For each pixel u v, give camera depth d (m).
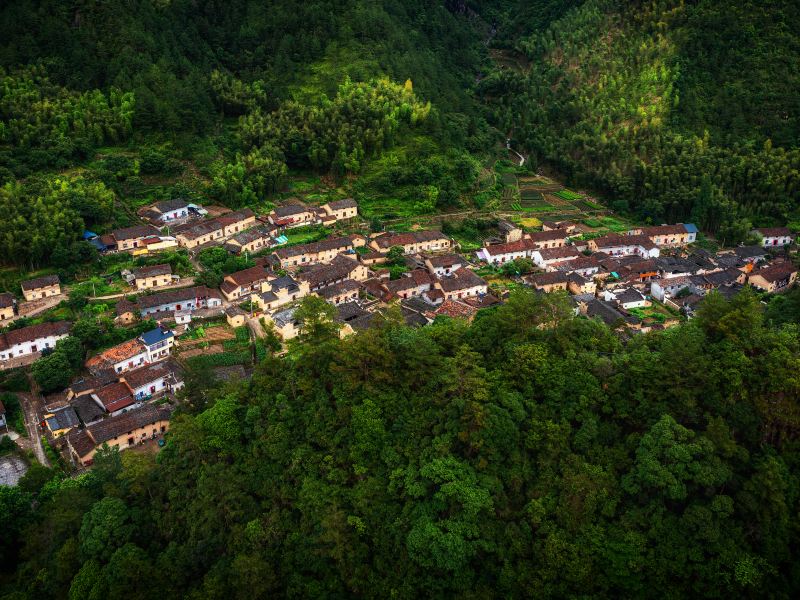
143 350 109.69
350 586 59.78
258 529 63.53
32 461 91.44
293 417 70.31
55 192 136.88
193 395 85.44
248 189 164.00
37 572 68.62
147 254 138.12
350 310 121.88
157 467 73.00
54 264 128.00
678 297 134.12
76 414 98.12
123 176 158.50
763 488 55.91
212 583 60.56
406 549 59.56
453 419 64.38
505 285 139.12
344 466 66.00
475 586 57.12
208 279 130.00
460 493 59.00
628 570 54.91
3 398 100.62
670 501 57.84
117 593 60.34
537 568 56.88
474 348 73.31
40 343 110.62
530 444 63.34
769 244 165.00
